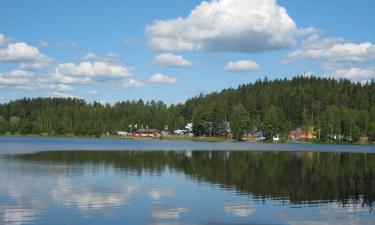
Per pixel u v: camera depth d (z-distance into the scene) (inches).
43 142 5216.5
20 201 1157.7
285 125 7047.2
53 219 971.3
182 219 992.2
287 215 1042.7
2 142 5113.2
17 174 1711.4
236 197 1259.8
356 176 1796.3
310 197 1273.4
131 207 1104.8
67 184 1462.8
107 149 3641.7
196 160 2516.0
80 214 1020.5
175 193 1316.4
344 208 1125.7
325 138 6707.7
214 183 1533.0
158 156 2815.0
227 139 7327.8
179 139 7465.6
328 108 7175.2
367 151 3983.8
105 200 1190.9
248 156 2935.5
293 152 3607.3
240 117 7066.9
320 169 2076.8
